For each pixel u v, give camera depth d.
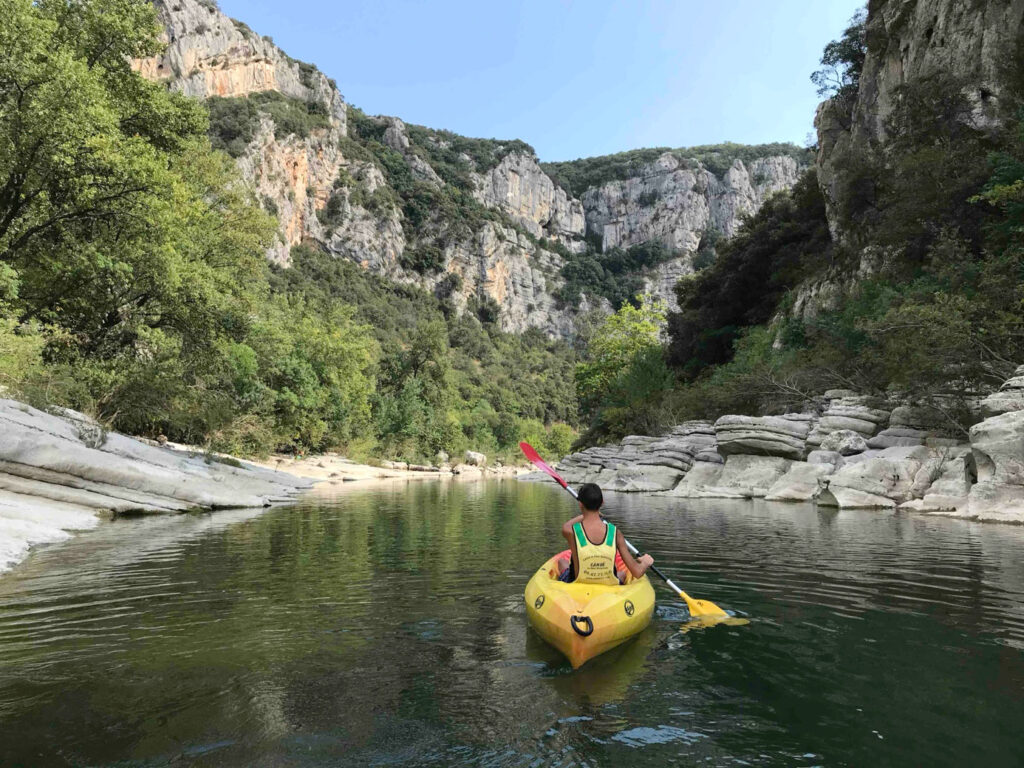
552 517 11.69
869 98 29.91
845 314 20.20
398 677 3.33
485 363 119.81
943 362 12.87
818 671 3.42
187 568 6.31
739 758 2.46
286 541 8.25
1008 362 12.71
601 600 4.04
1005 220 16.38
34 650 3.75
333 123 132.12
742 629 4.23
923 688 3.16
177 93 21.50
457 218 140.50
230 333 23.89
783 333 25.55
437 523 10.55
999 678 3.28
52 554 7.13
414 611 4.67
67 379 15.74
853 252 27.17
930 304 14.15
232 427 23.81
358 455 39.50
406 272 126.62
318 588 5.43
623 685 3.24
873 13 30.62
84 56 18.92
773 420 16.97
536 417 111.00
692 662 3.59
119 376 17.83
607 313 159.00
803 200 36.06
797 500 14.67
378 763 2.40
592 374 48.44
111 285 19.11
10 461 9.95
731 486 17.11
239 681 3.26
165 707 2.92
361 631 4.16
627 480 20.56
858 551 7.17
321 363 38.47
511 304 146.25
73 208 17.59
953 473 12.02
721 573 6.05
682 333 41.50
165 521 10.30
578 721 2.80
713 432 21.20
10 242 17.20
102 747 2.52
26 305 17.83
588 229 190.75
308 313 41.56
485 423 81.25
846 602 4.89
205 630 4.18
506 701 3.02
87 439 12.12
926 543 7.69
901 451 13.54
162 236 18.59
